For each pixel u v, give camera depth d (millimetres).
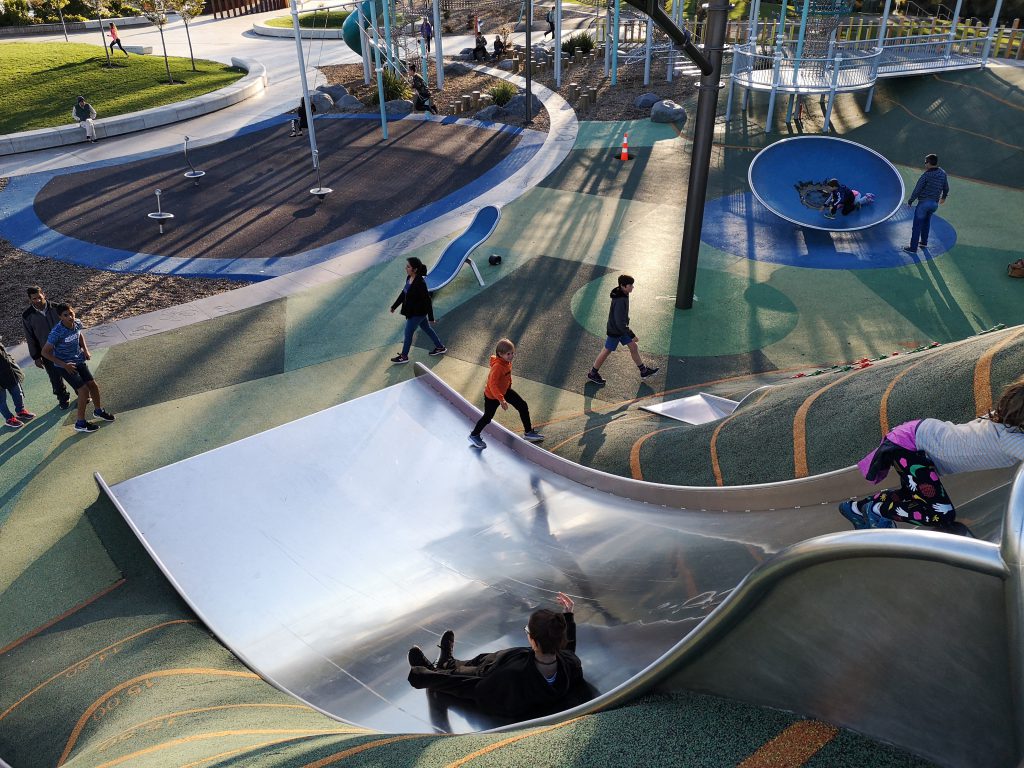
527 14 23609
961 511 3664
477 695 4418
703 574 4840
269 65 35062
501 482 8172
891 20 35031
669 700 3199
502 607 5586
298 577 6754
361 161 22078
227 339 12641
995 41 26406
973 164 19422
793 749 2541
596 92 26844
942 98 22531
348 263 15562
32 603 7285
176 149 23688
